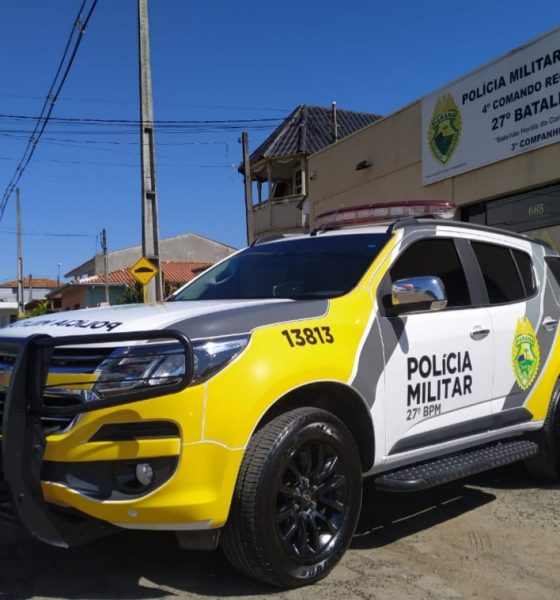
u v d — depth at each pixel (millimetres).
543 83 11461
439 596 3492
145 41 14609
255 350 3363
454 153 13500
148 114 14586
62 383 3252
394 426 3980
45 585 3584
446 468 4270
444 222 4820
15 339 3465
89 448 3123
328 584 3602
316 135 28109
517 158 12148
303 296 4207
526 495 5320
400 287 3998
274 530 3324
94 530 3344
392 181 15555
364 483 5297
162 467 3125
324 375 3568
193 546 3299
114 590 3518
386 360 3949
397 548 4188
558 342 5383
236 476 3230
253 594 3463
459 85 13328
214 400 3174
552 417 5312
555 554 4105
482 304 4789
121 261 51469
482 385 4609
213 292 4805
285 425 3406
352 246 4551
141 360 3193
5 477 3125
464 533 4465
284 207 25531
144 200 14414
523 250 5441
